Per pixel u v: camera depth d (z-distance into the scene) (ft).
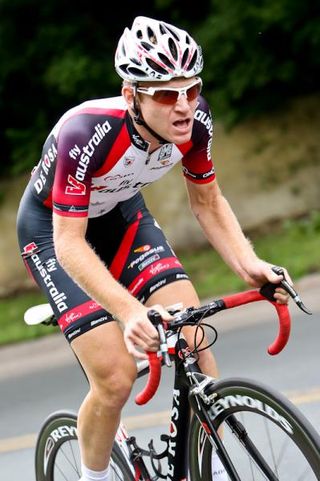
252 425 19.79
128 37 19.15
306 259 54.34
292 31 65.62
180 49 18.62
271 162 67.87
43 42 72.74
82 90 71.36
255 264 19.92
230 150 68.95
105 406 20.52
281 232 64.75
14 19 73.46
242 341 41.88
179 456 20.67
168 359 17.87
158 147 20.59
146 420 32.89
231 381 18.99
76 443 23.62
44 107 75.97
